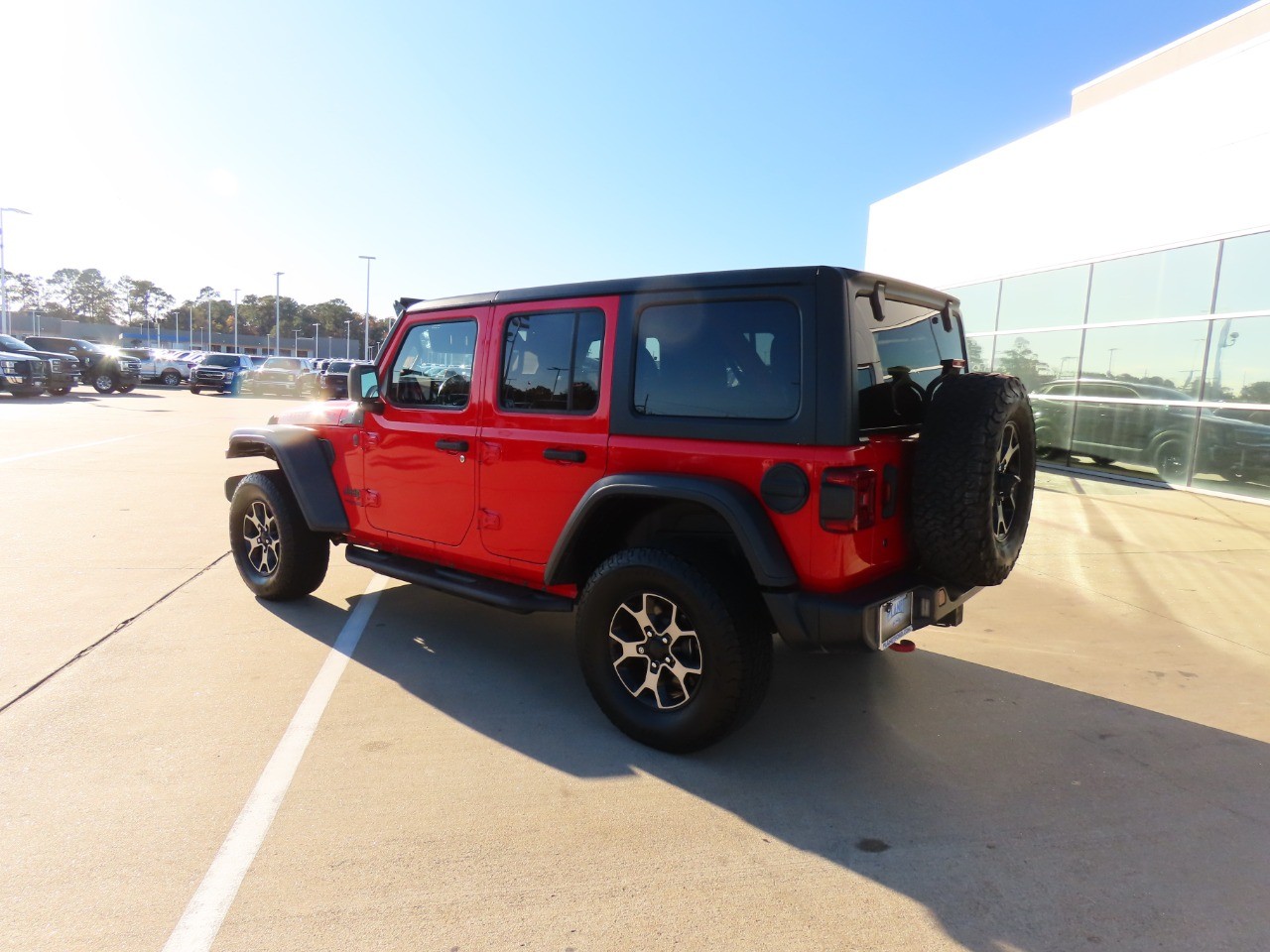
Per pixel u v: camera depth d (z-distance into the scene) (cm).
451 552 415
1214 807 296
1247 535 778
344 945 213
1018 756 335
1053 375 1281
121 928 218
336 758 318
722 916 229
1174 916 233
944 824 281
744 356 309
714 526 342
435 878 244
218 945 212
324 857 253
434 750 328
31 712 351
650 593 322
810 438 290
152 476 1002
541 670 418
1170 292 1061
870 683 414
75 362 2541
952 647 475
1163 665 446
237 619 486
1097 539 757
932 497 301
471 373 401
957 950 217
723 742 343
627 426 338
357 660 424
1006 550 325
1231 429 972
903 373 339
